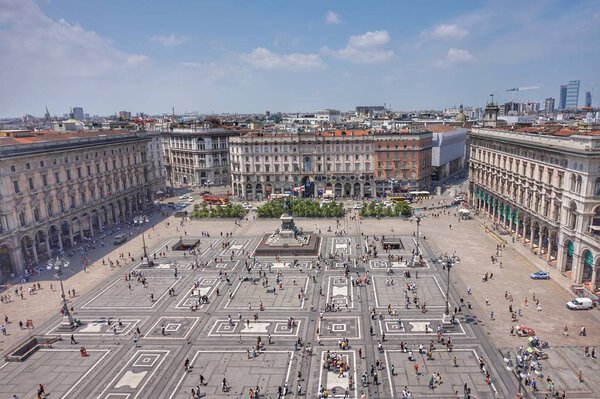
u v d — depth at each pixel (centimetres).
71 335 7794
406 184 19012
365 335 7575
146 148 18262
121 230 15038
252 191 19688
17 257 10819
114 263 11656
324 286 9719
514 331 7469
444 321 7694
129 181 16800
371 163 18925
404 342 7288
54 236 13125
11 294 9744
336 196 19412
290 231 12700
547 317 7944
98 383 6431
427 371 6469
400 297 9012
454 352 6944
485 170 15488
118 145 15925
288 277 10331
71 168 13200
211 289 9769
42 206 11862
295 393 6062
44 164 11994
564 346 6969
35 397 6150
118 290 9838
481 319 7956
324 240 13112
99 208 14588
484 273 10144
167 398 6038
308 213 15900
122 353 7244
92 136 14875
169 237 13950
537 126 15675
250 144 19262
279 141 19075
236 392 6119
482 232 13575
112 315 8619
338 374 6475
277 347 7281
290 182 19425
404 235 13400
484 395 5878
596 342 7069
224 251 12369
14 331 8088
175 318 8419
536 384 6000
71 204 13225
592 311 8144
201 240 13538
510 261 10906
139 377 6550
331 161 19088
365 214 15725
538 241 11706
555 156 10212
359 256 11606
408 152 18688
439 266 10694
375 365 6675
